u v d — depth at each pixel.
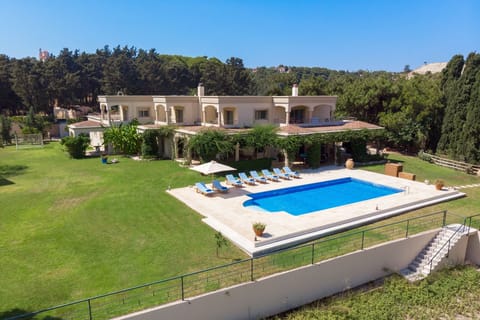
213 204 19.38
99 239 14.78
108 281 11.48
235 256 13.38
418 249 15.88
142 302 10.35
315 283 12.83
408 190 22.48
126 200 20.16
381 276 14.70
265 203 20.88
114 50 90.75
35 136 46.12
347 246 14.40
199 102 36.94
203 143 27.36
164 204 19.47
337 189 24.31
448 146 37.31
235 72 86.25
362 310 12.23
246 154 33.47
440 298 13.26
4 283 11.32
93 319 9.60
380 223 17.36
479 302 13.16
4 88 65.75
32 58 73.12
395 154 38.47
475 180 26.73
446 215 18.61
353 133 31.45
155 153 34.16
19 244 14.26
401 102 40.03
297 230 15.42
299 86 61.34
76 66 80.56
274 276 11.87
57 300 10.44
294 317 11.80
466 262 16.55
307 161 30.91
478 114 32.53
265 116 35.56
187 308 10.38
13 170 28.61
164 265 12.59
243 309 11.46
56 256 13.22
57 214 17.86
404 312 12.29
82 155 34.62
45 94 66.81
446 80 40.56
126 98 39.34
